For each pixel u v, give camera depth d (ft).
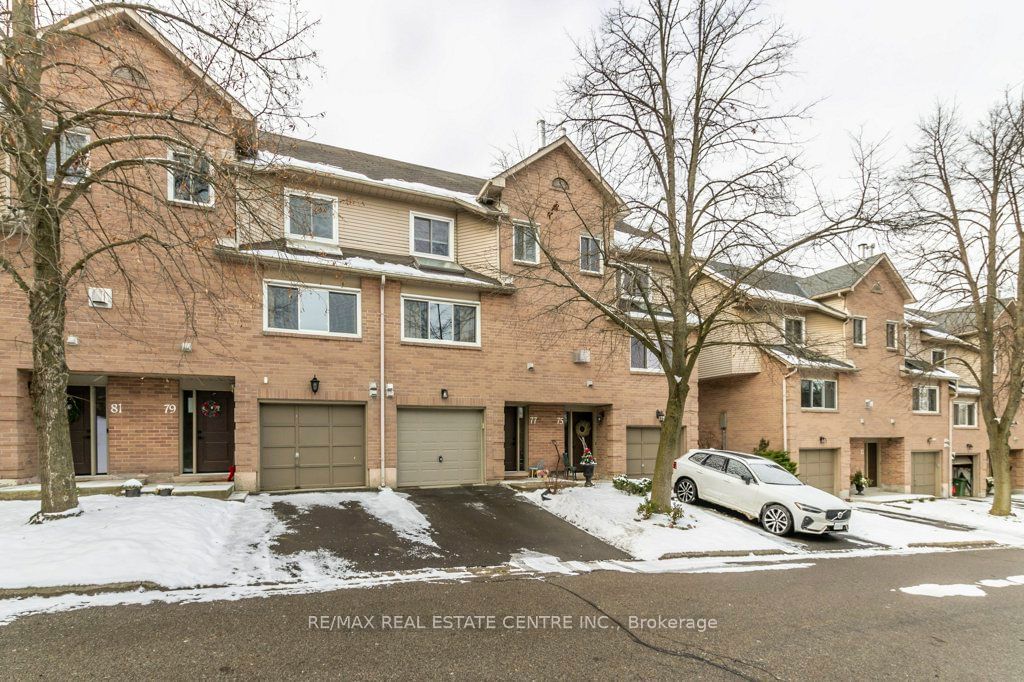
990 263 59.98
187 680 14.46
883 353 76.18
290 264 38.99
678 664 16.57
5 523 26.40
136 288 33.53
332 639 17.57
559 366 54.03
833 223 35.88
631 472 58.34
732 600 23.52
